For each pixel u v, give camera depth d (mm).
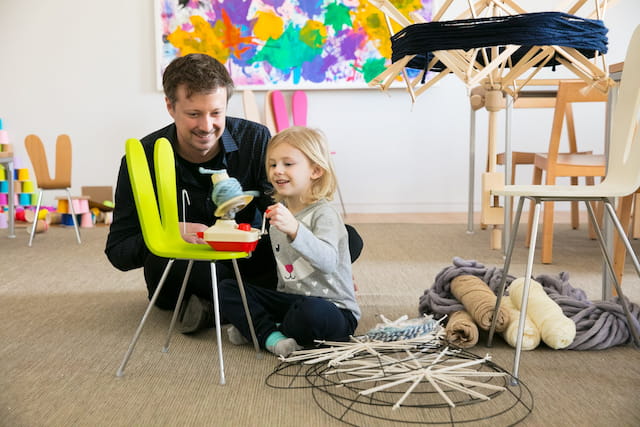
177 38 4516
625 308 1630
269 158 1617
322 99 4602
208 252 1417
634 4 4438
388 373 1389
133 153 1438
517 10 1846
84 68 4617
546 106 3443
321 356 1475
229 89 1694
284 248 1637
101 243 3373
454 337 1611
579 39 1538
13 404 1290
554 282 1889
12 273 2619
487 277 1906
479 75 1531
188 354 1596
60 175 3391
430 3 4422
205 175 1902
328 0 4457
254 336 1567
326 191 1633
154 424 1193
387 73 1729
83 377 1440
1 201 4062
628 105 1655
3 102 4645
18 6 4578
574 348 1610
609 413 1230
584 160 2904
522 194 1473
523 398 1300
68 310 2037
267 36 4480
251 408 1259
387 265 2738
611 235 2014
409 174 4664
